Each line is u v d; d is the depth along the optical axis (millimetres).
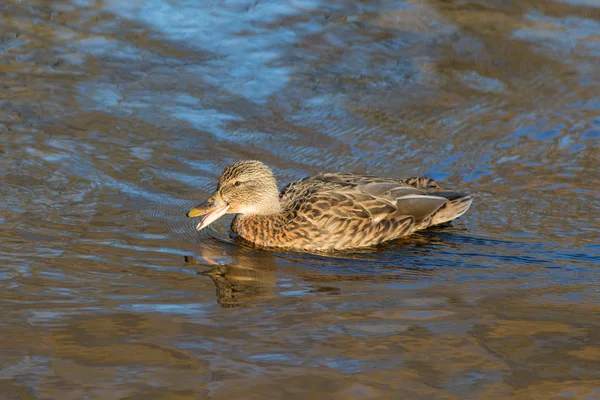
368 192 14102
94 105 17594
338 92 18641
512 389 8938
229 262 12750
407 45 20641
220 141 16688
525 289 11719
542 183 15336
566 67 19891
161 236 13406
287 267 12648
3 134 16234
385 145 16734
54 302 10812
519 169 15859
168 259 12617
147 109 17609
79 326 10156
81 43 20000
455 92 18797
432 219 14133
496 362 9508
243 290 11562
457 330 10320
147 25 21047
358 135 17094
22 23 20656
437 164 16062
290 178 15445
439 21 21859
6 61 18938
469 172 15789
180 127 17078
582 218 14102
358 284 11914
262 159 16094
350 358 9531
